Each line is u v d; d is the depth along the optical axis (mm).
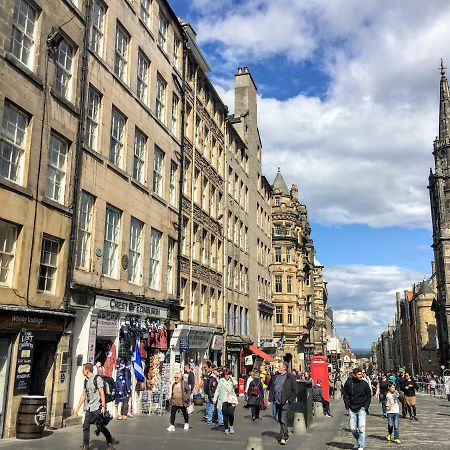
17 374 12172
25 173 13289
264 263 47188
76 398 14914
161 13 24078
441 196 75562
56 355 13930
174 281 24047
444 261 71812
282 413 12703
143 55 21688
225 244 33500
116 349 17469
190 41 27703
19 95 13062
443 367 65000
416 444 13680
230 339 33375
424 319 89000
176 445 11594
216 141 33156
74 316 14516
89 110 16984
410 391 21406
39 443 11180
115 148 18750
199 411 20516
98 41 17891
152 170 21734
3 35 12523
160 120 22891
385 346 166125
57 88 15219
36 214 13586
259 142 47281
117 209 18531
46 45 14414
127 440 12102
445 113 81000
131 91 19797
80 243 16031
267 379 24891
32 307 13156
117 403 17141
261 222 46688
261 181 47625
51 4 14734
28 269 13156
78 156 15742
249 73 44062
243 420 17984
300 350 58469
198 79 29859
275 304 54844
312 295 70062
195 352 27172
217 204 32562
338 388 39188
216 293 31219
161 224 22531
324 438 14109
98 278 16641
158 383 20844
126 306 18094
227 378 14516
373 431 16797
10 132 12945
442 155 78438
